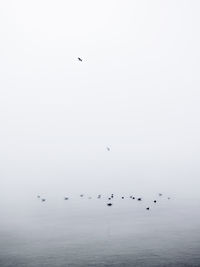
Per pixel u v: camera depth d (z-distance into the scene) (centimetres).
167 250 4481
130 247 4666
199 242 4778
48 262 4184
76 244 4903
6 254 4562
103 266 3988
